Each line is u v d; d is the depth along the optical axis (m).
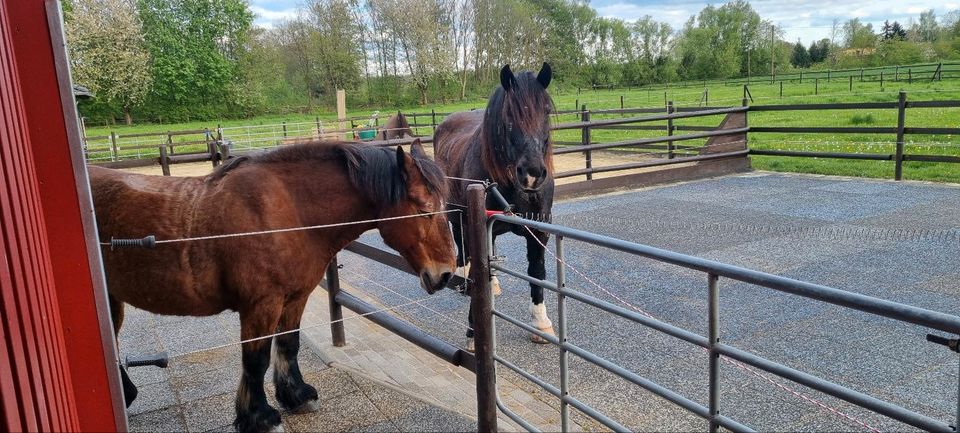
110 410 1.87
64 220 1.75
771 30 56.41
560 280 2.38
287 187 2.69
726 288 4.78
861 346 3.59
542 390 3.34
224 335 4.32
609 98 33.50
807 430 2.76
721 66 56.00
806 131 9.88
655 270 5.37
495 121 3.84
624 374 2.13
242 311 2.62
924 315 1.27
